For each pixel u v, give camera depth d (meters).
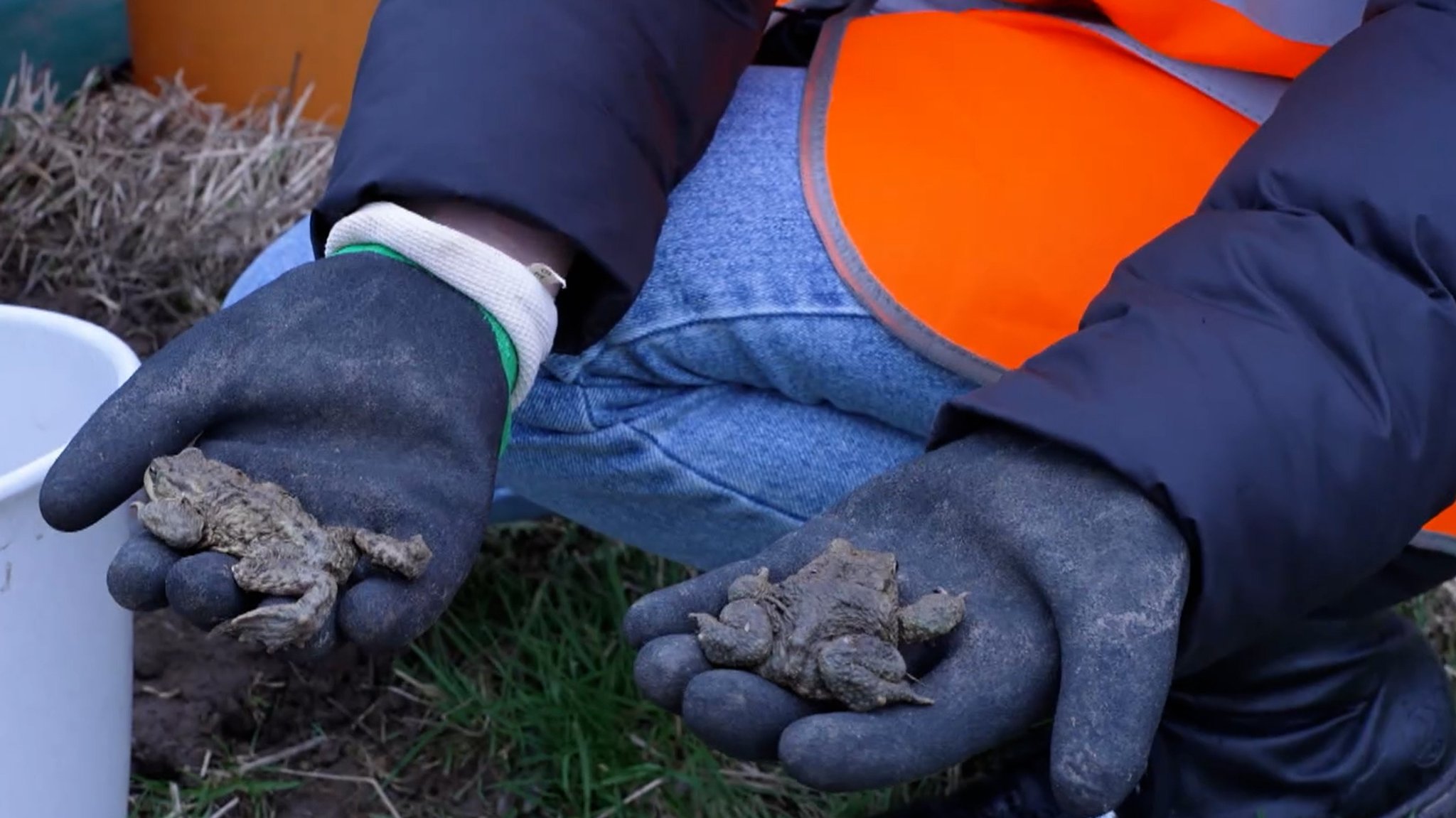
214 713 1.51
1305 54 1.27
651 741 1.50
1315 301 0.99
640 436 1.31
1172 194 1.26
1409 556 1.27
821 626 0.89
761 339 1.26
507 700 1.50
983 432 1.01
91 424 0.94
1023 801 1.38
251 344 0.99
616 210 1.14
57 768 1.18
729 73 1.30
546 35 1.15
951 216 1.23
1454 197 1.01
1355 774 1.33
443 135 1.09
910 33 1.34
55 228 2.19
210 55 2.49
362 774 1.48
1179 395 0.94
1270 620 0.99
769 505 1.35
